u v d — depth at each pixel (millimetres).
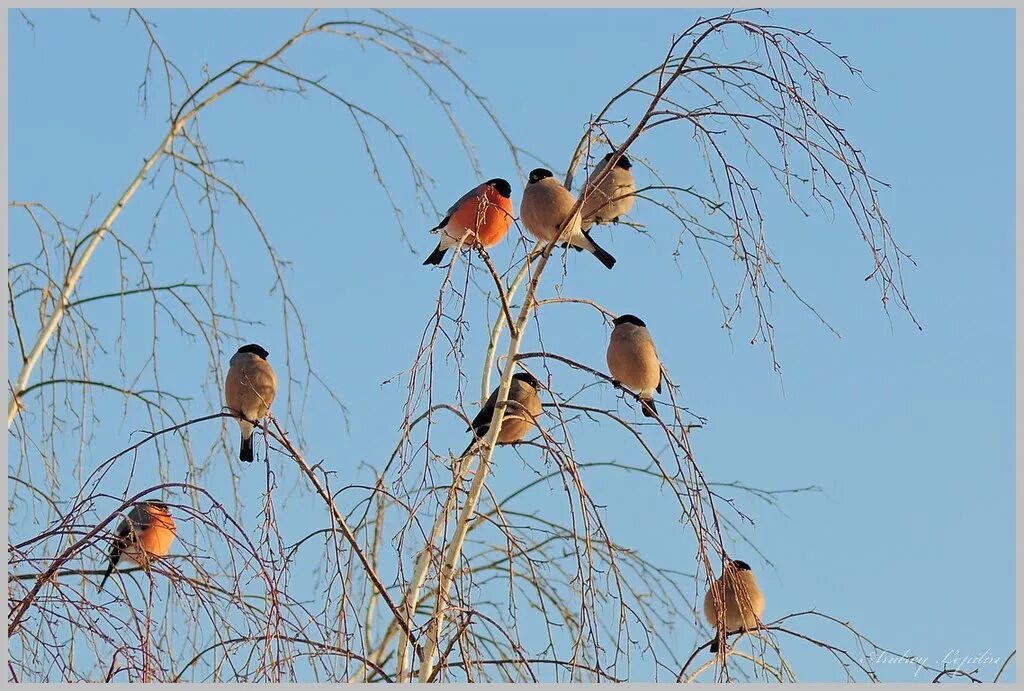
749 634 9930
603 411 10297
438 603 9516
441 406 9984
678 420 10023
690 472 9805
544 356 10914
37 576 9328
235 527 9031
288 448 9820
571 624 10625
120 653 8812
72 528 9414
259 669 8625
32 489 10781
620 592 9523
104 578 9312
